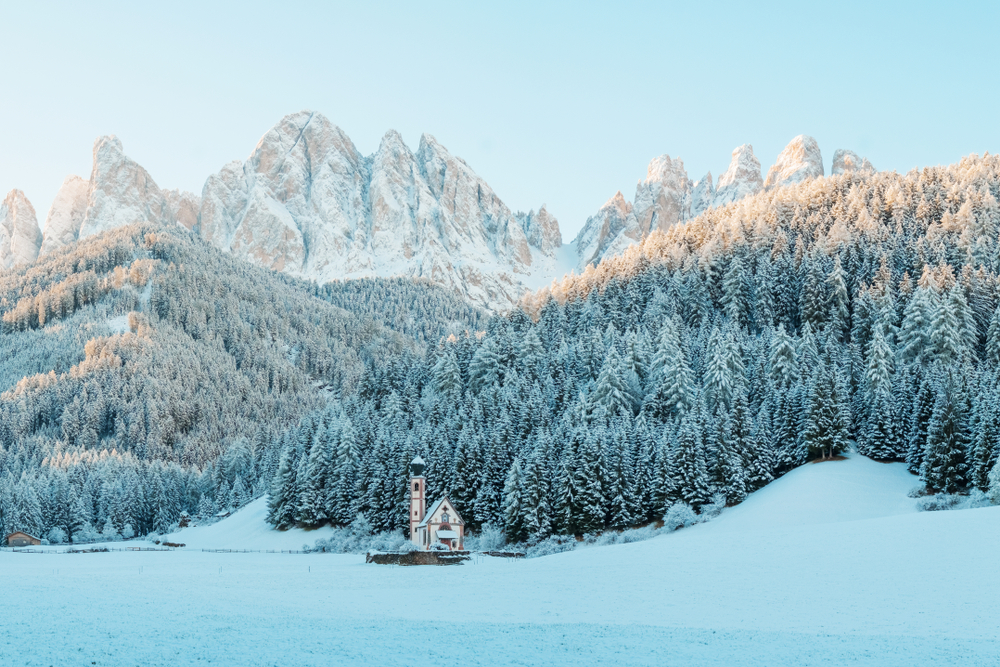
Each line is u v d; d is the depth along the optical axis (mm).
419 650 38375
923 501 85812
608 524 96250
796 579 56219
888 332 127062
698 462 95875
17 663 33156
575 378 132875
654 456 99250
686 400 110500
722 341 119438
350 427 119062
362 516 108875
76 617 44938
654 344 134875
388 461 112312
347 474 116688
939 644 39344
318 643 39375
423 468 105938
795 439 102875
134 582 66562
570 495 95688
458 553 91125
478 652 38344
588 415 113938
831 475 95000
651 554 72000
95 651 35812
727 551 68688
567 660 37031
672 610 49844
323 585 67625
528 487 97375
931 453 89688
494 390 128750
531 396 120938
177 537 140250
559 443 104812
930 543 62219
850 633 42219
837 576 55812
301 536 116750
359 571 79438
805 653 38312
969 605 46469
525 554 91562
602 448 99062
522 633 43156
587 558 74562
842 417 100938
